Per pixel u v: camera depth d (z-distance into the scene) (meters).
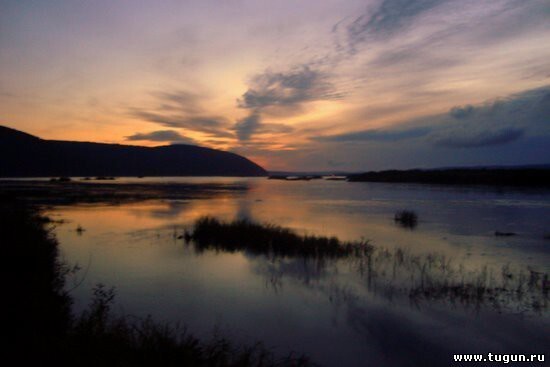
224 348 5.20
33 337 4.69
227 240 14.30
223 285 9.14
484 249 13.73
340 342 6.16
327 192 55.56
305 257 12.13
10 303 5.62
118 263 11.24
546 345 6.13
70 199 35.69
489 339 6.32
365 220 22.91
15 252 8.02
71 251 12.84
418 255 12.58
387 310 7.57
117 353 4.58
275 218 23.89
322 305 7.82
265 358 5.42
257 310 7.52
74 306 7.39
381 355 5.77
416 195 46.16
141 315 7.17
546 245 14.54
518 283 9.33
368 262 11.39
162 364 4.60
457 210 28.16
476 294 8.46
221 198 42.34
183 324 6.77
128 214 24.61
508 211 27.16
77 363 4.20
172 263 11.31
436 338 6.34
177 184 86.81
